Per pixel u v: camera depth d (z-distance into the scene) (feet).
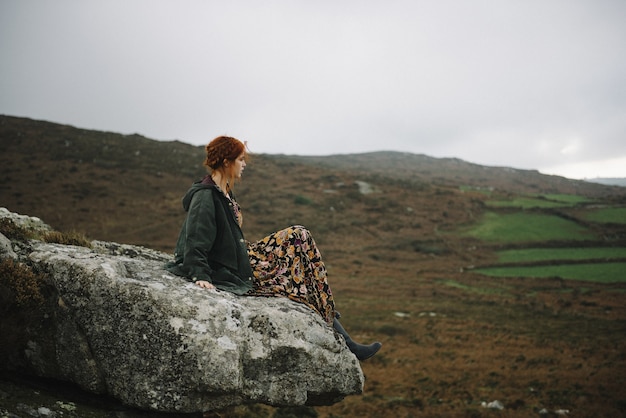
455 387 97.45
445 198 379.96
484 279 219.82
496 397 91.35
